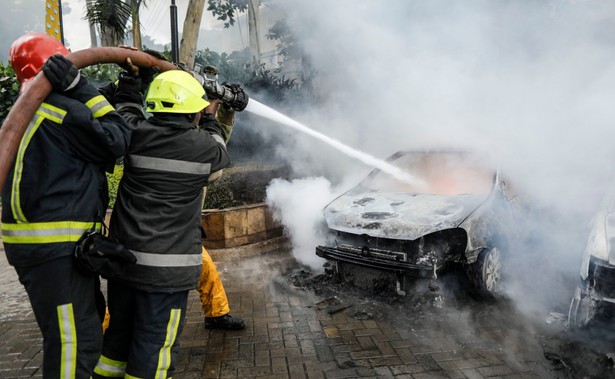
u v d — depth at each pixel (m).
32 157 1.88
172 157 2.16
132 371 2.18
